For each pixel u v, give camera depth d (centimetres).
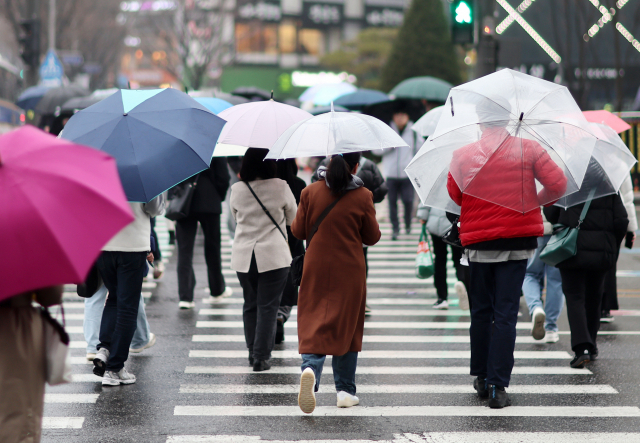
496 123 1672
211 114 1848
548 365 2106
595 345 2145
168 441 1528
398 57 13625
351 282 1708
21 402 1094
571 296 2070
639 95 10725
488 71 4462
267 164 1984
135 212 1844
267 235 1973
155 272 3219
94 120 1762
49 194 964
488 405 1767
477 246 1739
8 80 12156
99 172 1017
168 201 2664
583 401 1798
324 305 1703
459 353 2244
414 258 4000
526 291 2306
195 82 14562
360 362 2145
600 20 11688
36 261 939
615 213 2019
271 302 1997
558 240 2025
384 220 5528
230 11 15000
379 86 14000
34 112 6344
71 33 12975
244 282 2034
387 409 1739
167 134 1722
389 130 1819
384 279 3459
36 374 1117
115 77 19712
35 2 6538
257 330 2002
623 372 2041
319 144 1716
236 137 1986
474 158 1670
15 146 1020
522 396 1836
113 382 1878
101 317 2067
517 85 1703
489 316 1811
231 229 2841
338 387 1756
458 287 2694
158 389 1869
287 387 1892
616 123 2266
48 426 1609
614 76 14375
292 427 1614
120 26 14950
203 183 2719
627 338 2422
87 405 1747
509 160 1662
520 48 4478
